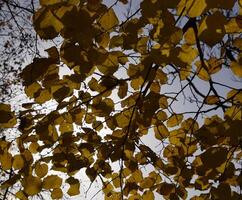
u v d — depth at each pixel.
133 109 2.25
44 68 1.72
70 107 2.26
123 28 1.67
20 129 2.07
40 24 1.41
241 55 1.82
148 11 1.35
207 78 2.11
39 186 2.15
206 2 1.25
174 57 1.44
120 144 2.47
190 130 2.46
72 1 1.45
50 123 2.07
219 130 1.95
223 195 2.07
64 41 1.60
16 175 2.09
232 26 1.49
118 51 1.82
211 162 1.83
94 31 1.49
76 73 1.79
